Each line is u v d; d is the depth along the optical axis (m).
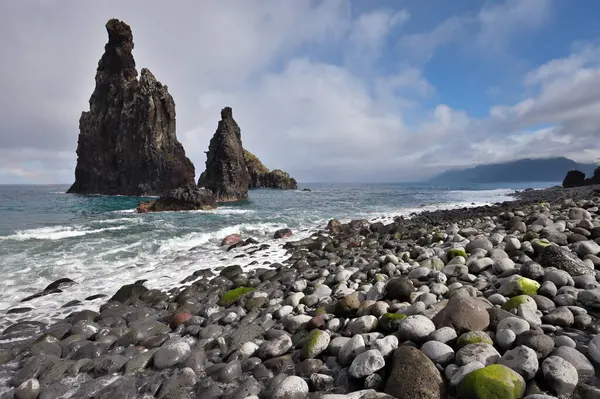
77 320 6.67
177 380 4.27
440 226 16.31
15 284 9.15
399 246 11.93
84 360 4.93
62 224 20.34
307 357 4.46
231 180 49.66
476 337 3.88
